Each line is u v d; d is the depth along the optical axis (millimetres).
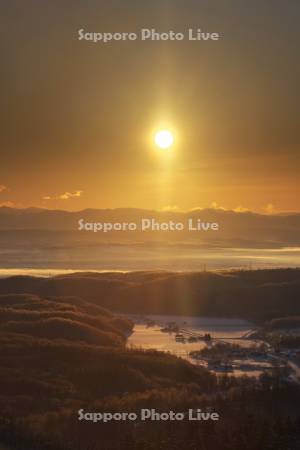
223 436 53562
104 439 54469
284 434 52719
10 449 46656
